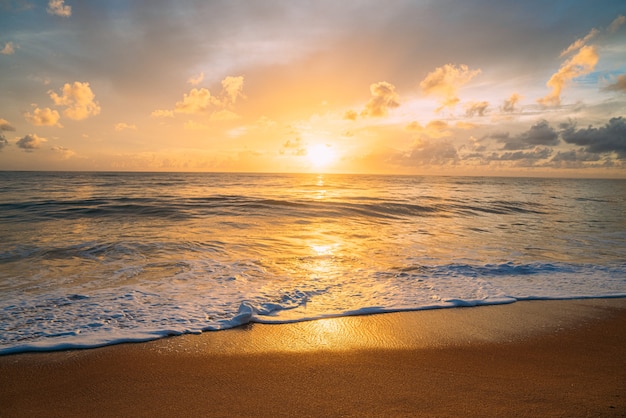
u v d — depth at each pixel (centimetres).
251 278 729
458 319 543
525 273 796
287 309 570
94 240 1058
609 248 1098
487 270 808
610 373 384
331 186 4841
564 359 417
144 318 517
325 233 1272
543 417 297
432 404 318
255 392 337
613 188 6425
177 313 538
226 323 506
